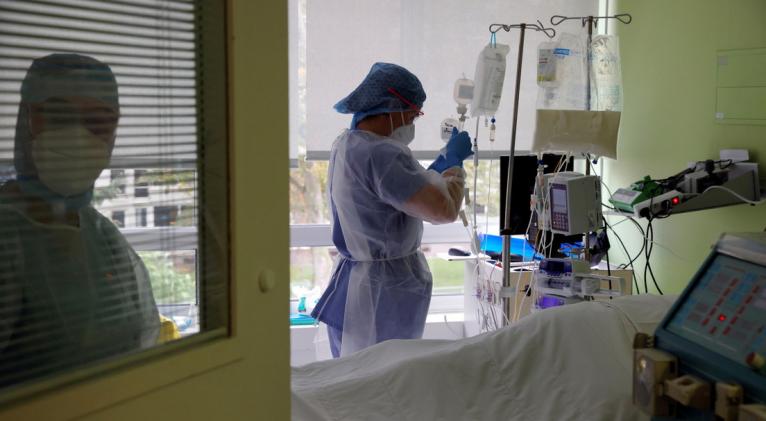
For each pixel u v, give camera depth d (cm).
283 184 118
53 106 98
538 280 233
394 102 233
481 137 339
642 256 329
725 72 279
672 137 310
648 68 324
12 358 96
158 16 104
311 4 310
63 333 101
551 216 245
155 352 104
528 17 335
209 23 107
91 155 102
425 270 249
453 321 350
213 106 108
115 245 107
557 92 267
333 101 317
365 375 144
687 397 101
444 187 229
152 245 109
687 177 261
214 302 112
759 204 262
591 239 295
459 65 329
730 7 276
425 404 137
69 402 91
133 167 106
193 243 111
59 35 97
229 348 110
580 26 343
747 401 96
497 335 152
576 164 367
